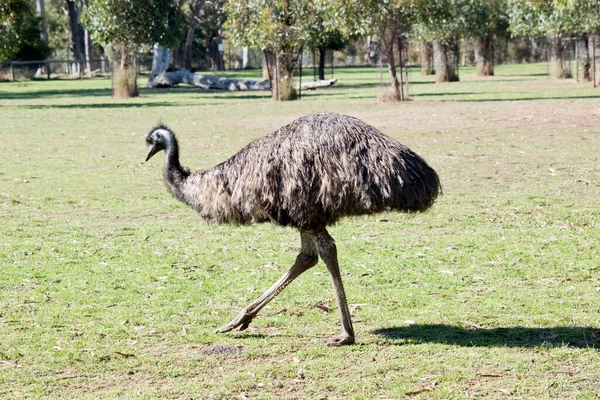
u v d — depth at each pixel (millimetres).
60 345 7656
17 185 16828
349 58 118000
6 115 34281
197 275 10117
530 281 9633
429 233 12156
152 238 12133
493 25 64500
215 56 102625
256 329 8133
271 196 7188
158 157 21094
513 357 7172
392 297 9102
